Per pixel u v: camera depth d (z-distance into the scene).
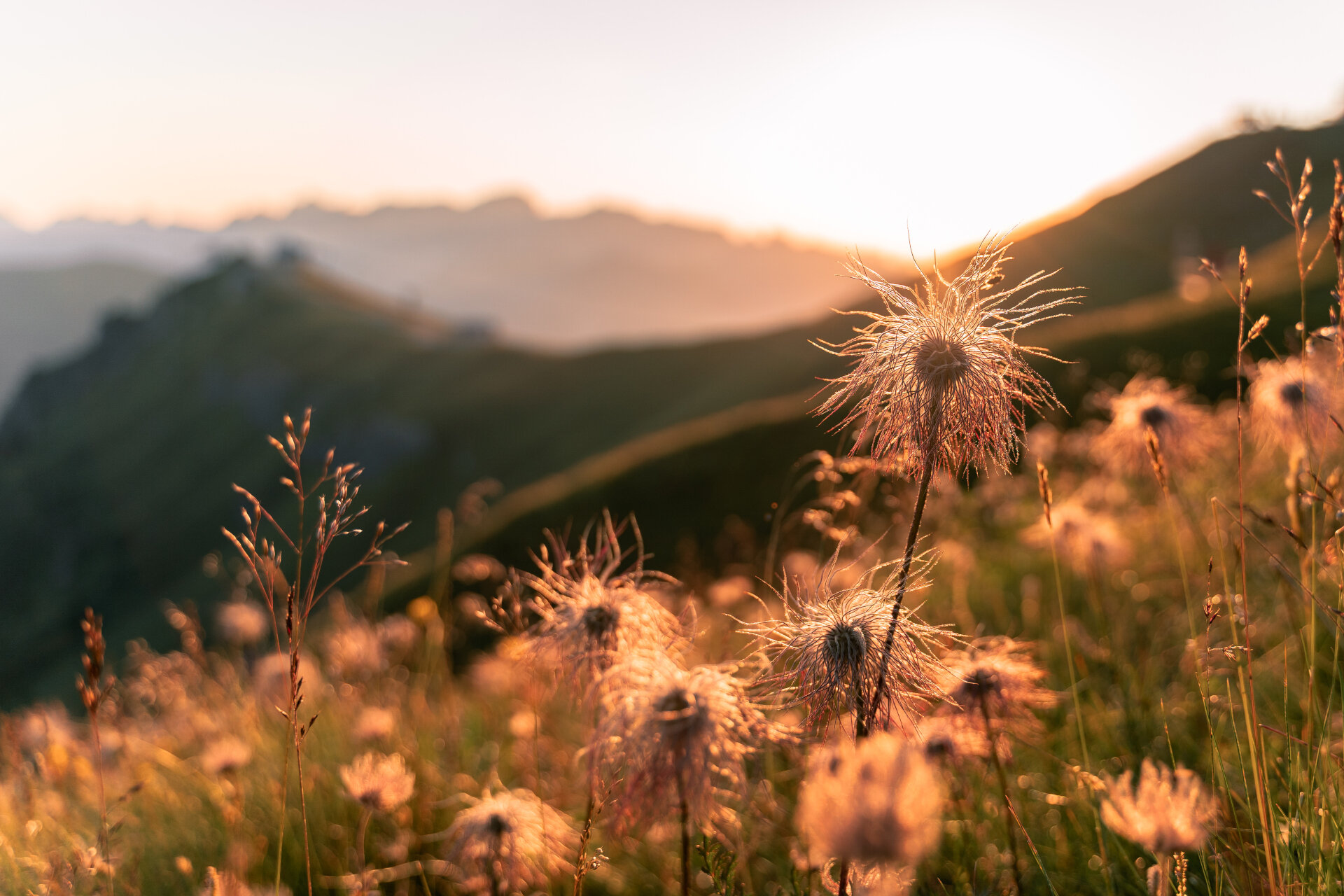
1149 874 1.57
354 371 122.12
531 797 2.51
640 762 1.42
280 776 3.62
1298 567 2.94
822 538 2.37
